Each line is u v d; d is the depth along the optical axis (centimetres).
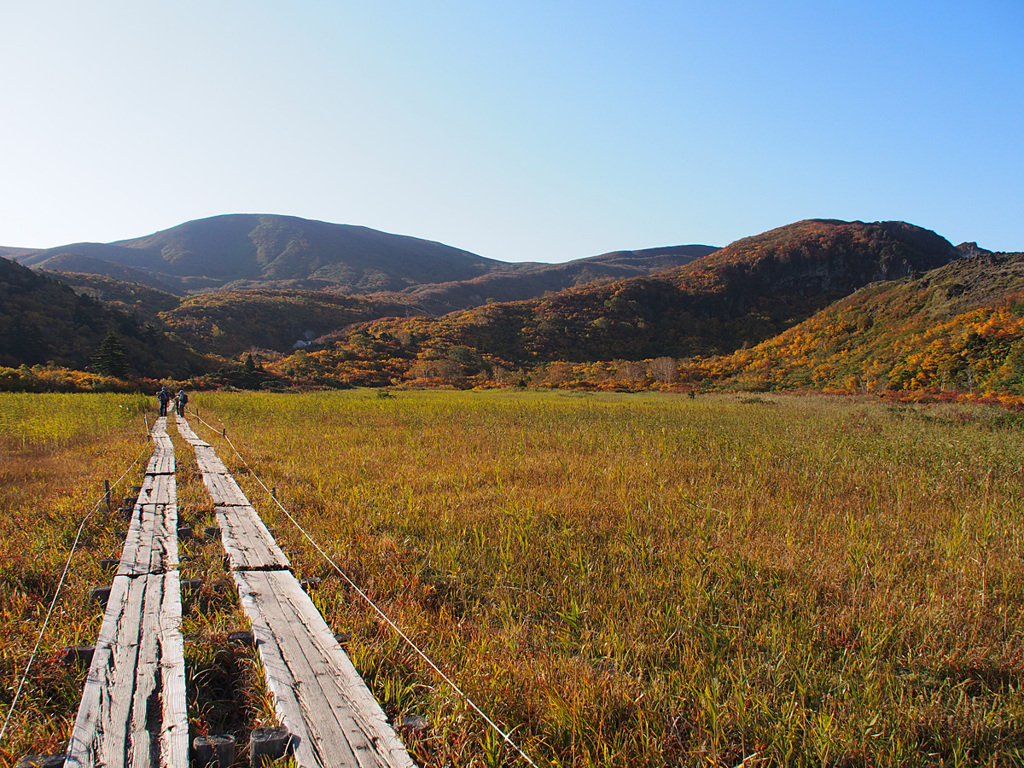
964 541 600
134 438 1555
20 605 443
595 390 5666
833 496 815
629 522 664
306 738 272
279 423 1891
